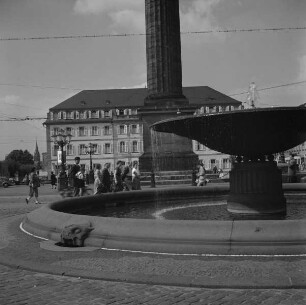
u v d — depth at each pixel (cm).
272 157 1237
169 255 812
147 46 3466
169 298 599
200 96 11800
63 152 4291
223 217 1218
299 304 560
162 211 1452
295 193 1905
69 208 1359
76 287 661
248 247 793
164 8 3378
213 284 641
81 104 11994
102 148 11756
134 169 2511
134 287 655
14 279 712
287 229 798
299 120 1058
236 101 11600
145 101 3444
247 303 568
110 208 1562
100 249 880
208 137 1168
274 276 664
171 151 3391
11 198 2769
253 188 1187
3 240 1023
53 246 927
